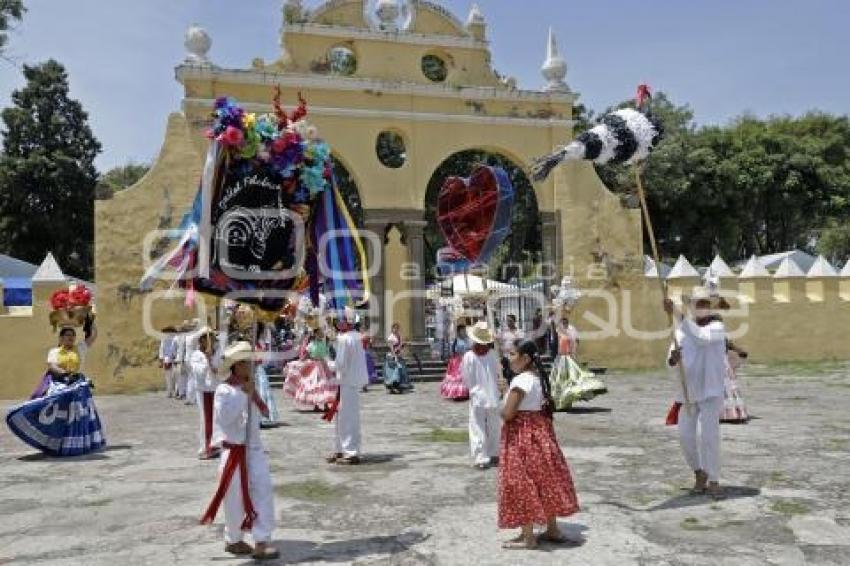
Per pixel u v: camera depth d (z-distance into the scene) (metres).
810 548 5.72
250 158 6.35
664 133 7.61
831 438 10.20
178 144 19.42
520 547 5.81
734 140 39.38
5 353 18.05
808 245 47.59
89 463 9.73
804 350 22.83
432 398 16.33
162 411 14.98
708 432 7.33
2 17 22.95
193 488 8.16
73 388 10.38
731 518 6.53
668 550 5.70
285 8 20.56
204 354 9.87
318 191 6.68
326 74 20.70
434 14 21.80
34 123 40.00
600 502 7.12
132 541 6.30
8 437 12.20
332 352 14.03
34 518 7.13
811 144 40.22
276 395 17.05
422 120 21.42
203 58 19.70
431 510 7.03
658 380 18.91
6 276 23.11
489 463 9.03
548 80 22.58
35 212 38.94
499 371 9.09
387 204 21.03
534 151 22.33
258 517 5.75
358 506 7.25
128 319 18.78
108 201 18.91
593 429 11.30
